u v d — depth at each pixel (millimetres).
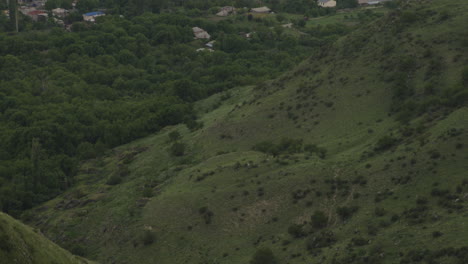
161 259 93688
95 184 134500
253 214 96312
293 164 105375
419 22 133000
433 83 112125
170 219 101875
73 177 142625
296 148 113188
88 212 115688
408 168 87938
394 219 78188
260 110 136750
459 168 81938
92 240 105312
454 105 101125
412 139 96500
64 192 135250
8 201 127250
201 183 110000
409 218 76438
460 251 63188
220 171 111812
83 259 76250
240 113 142875
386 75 123312
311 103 129125
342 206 88500
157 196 112500
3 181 136375
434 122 98375
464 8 130500
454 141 87125
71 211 117875
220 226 96438
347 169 97562
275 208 95625
